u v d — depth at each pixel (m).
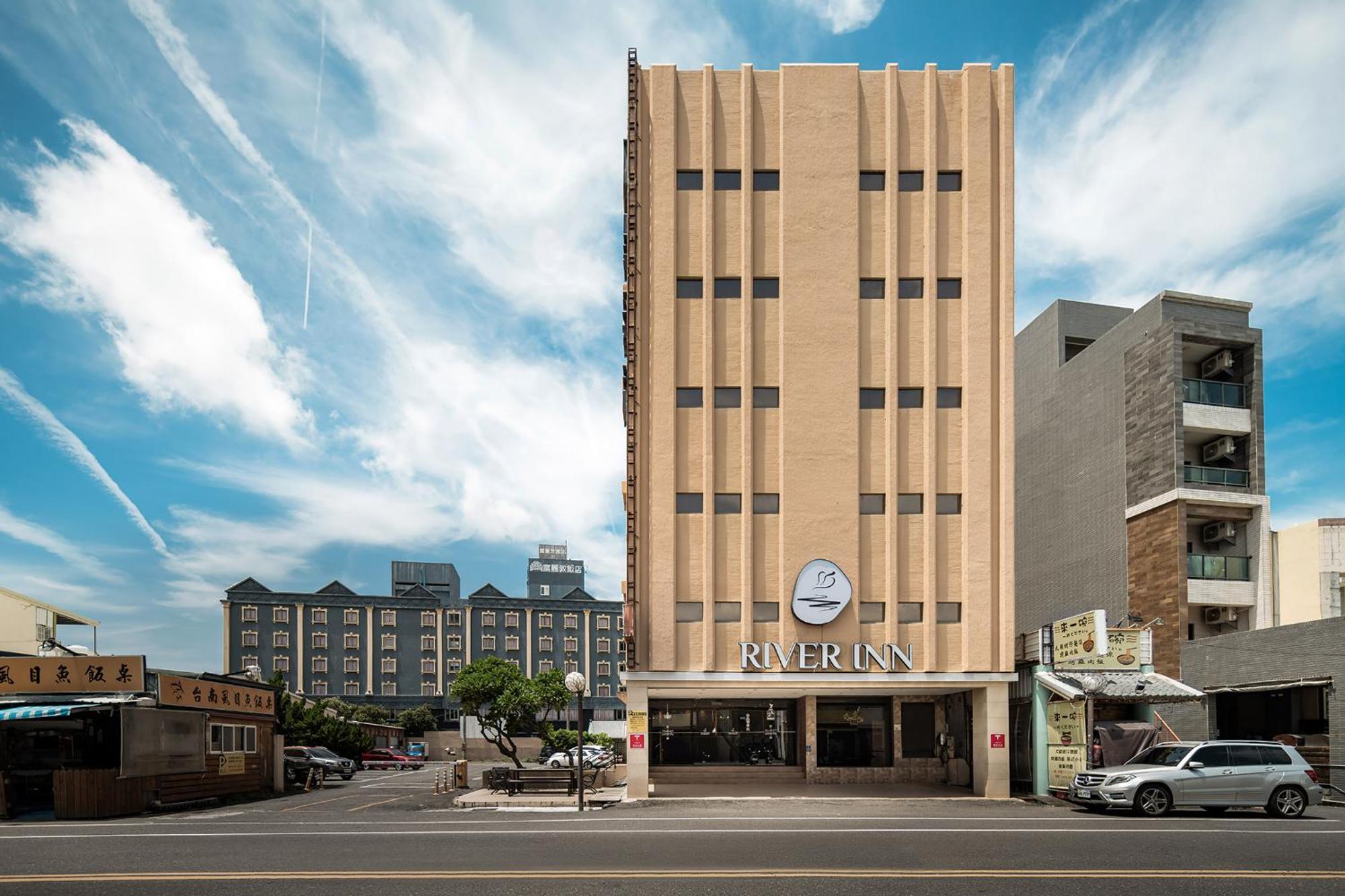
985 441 28.67
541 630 106.44
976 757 28.22
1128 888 11.56
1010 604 28.11
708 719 35.12
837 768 33.03
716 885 11.73
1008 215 29.38
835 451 28.69
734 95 29.80
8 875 12.73
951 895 11.16
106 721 26.45
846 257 29.22
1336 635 26.20
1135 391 36.97
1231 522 34.72
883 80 29.92
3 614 46.03
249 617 97.44
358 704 98.69
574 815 21.77
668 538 28.25
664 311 28.95
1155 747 21.48
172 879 12.27
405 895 11.17
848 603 28.11
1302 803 19.81
